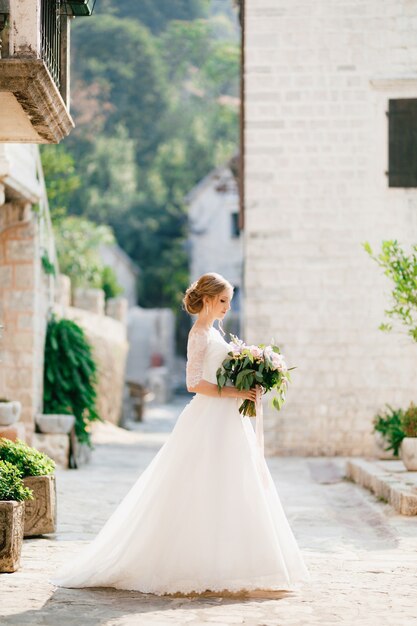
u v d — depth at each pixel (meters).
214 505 6.14
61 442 14.27
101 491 11.38
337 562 7.32
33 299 14.34
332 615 5.69
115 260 49.84
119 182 48.69
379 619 5.61
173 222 54.28
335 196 16.14
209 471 6.21
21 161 13.25
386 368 16.05
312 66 16.20
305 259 16.20
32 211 14.57
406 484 10.23
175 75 52.94
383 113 16.08
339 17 16.17
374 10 16.11
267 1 16.25
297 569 6.30
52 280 15.70
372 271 16.09
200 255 47.34
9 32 7.72
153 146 52.41
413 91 16.05
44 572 6.77
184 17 54.69
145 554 6.16
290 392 16.12
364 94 16.11
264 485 6.36
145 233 53.69
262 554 6.09
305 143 16.20
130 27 50.34
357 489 11.87
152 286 54.81
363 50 16.11
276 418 16.12
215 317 6.50
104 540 6.39
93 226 30.36
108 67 49.84
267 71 16.27
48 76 7.86
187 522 6.14
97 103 49.44
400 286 9.89
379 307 16.05
